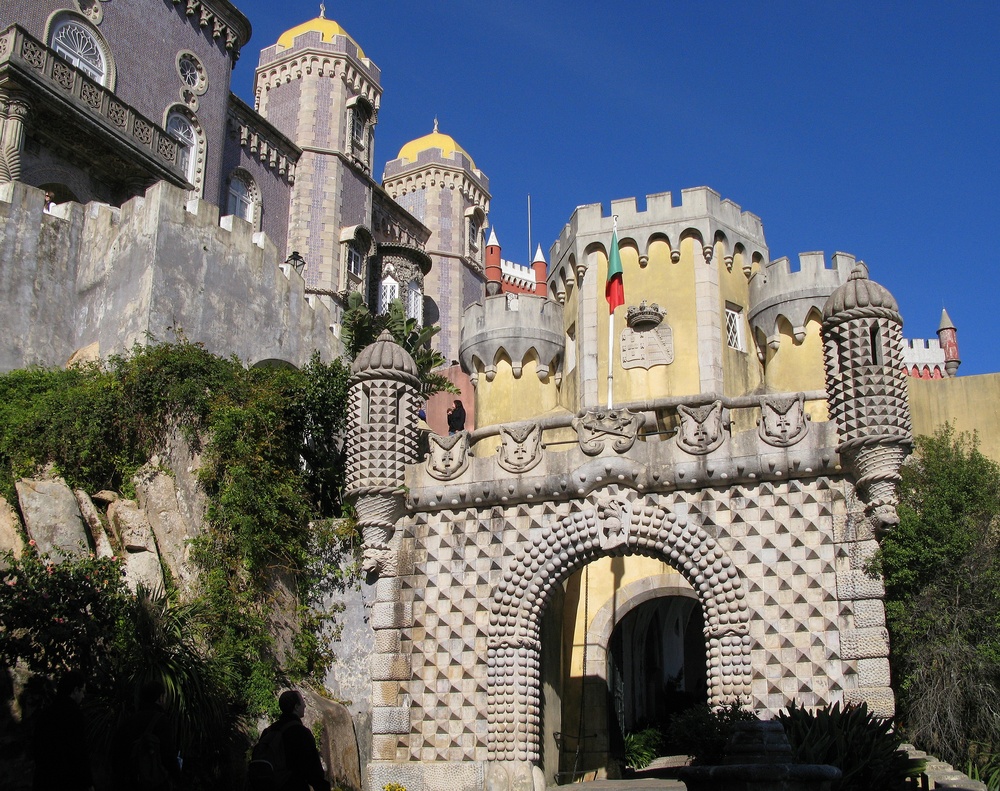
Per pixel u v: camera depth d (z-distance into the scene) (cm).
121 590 1702
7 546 1750
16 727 1465
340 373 2417
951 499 2073
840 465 1852
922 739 1892
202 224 2581
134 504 1931
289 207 4684
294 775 1068
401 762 1973
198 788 1542
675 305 2828
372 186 5100
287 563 2041
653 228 2886
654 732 2859
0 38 2930
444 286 5753
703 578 1884
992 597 1912
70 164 3169
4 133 2870
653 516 1923
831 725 1545
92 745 1421
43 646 1488
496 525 2042
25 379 2277
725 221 2917
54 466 1992
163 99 3800
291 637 1977
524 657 1956
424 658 2023
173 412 2098
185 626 1733
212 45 4109
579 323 2916
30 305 2488
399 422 2130
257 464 2055
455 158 6016
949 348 6325
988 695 1877
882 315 1855
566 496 1998
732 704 1733
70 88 3056
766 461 1883
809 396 2681
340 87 4944
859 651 1769
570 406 2938
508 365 3056
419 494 2086
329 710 1903
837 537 1836
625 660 2903
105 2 3578
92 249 2620
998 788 1716
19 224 2508
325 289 4566
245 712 1747
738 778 1179
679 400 2716
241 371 2266
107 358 2402
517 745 1911
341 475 2356
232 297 2627
